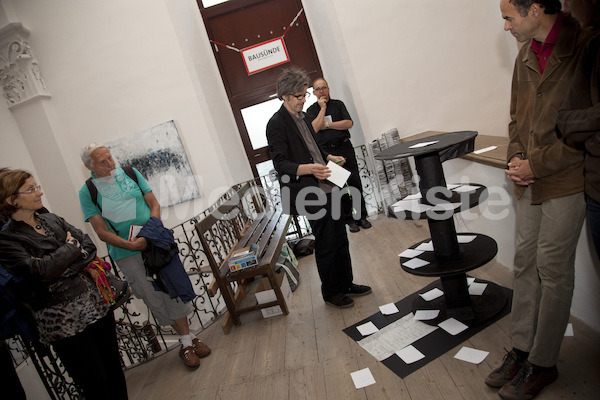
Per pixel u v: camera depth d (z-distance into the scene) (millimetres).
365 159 4945
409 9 4445
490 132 4715
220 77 5176
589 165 1312
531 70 1539
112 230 2701
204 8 5020
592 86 1259
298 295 3400
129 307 4961
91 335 2055
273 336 2871
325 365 2373
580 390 1701
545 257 1573
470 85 4602
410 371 2115
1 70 4453
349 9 4445
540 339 1665
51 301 1905
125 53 4547
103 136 4684
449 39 4508
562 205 1496
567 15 1374
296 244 4395
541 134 1483
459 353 2133
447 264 2246
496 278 2742
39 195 1903
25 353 2857
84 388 2039
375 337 2488
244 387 2396
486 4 4414
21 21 4453
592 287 1954
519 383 1743
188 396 2482
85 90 4609
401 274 3211
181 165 4727
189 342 2861
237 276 3037
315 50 5188
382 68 4566
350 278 3016
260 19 5074
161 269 2709
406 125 4695
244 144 5363
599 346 1908
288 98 2619
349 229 4543
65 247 1887
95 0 4457
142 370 2994
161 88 4602
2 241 1788
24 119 4574
